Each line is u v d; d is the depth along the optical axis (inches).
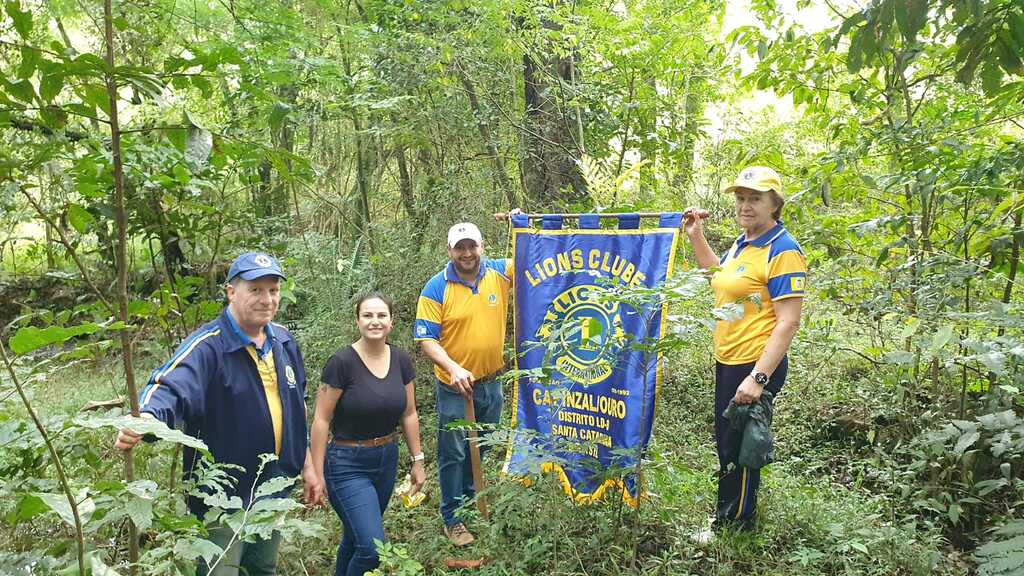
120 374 237.8
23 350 66.7
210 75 80.8
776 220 143.3
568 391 150.4
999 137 165.6
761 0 192.9
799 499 153.1
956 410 160.4
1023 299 162.9
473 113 267.9
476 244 156.9
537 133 266.8
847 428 195.5
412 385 145.0
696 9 268.2
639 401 143.6
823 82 200.2
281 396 112.9
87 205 134.0
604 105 271.4
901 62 164.4
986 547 112.9
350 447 134.8
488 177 267.7
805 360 217.9
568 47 257.4
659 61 263.6
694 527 144.3
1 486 85.4
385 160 308.2
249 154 87.2
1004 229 150.7
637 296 118.7
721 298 145.9
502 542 138.7
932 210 166.6
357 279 248.7
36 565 65.4
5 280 301.1
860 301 175.6
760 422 135.8
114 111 76.6
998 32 109.9
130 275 179.9
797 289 135.7
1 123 73.7
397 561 120.6
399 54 253.8
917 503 143.5
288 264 194.1
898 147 172.6
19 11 69.7
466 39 256.4
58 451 98.7
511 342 228.2
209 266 167.9
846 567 128.6
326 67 178.1
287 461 114.0
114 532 118.3
